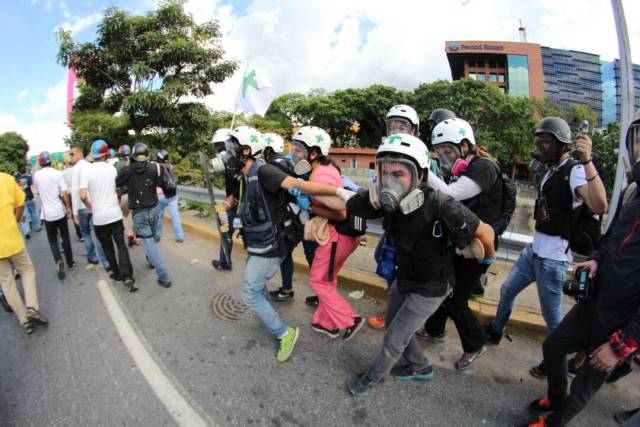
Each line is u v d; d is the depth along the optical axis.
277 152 3.51
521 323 2.84
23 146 37.31
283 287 3.52
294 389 2.29
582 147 1.83
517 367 2.50
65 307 3.51
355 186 3.14
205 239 5.85
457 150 2.32
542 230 2.22
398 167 1.71
